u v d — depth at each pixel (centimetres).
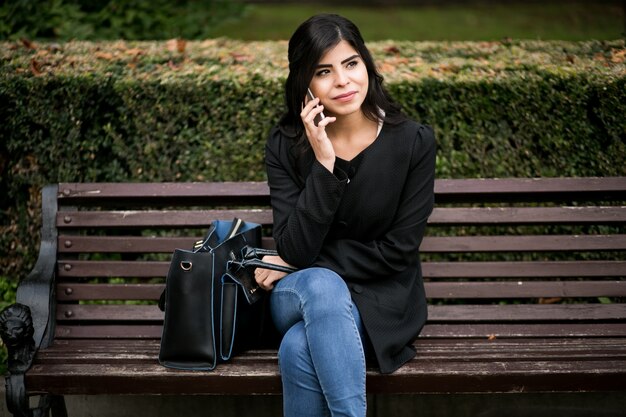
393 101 280
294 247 263
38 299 283
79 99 346
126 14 489
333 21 264
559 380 250
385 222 272
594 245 305
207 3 538
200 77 342
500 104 340
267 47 398
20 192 366
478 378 250
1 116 351
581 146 342
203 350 252
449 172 348
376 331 256
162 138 349
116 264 305
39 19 454
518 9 1065
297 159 278
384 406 319
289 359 243
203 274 253
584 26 881
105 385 252
